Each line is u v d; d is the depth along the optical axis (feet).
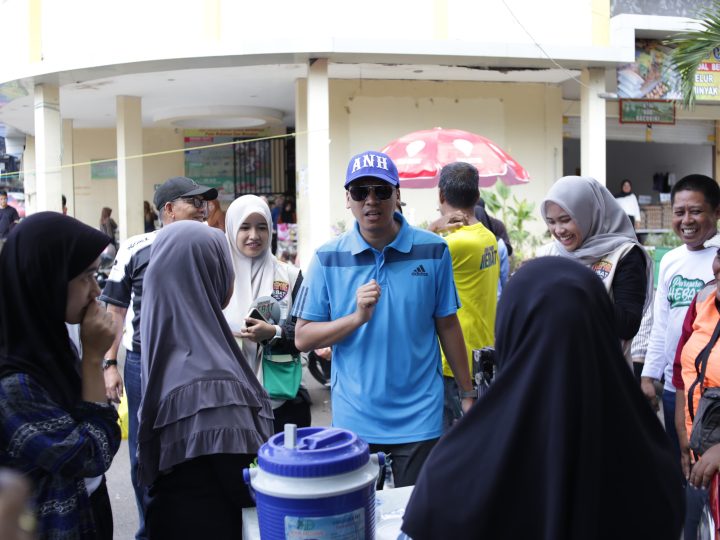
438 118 44.86
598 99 41.14
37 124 43.27
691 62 22.57
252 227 14.84
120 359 31.76
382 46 37.11
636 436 6.38
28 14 41.60
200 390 10.23
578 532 5.98
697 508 11.45
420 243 12.41
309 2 38.24
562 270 6.54
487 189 43.98
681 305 13.53
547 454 6.05
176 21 38.73
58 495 8.34
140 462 10.24
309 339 12.03
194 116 53.42
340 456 8.01
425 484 6.37
